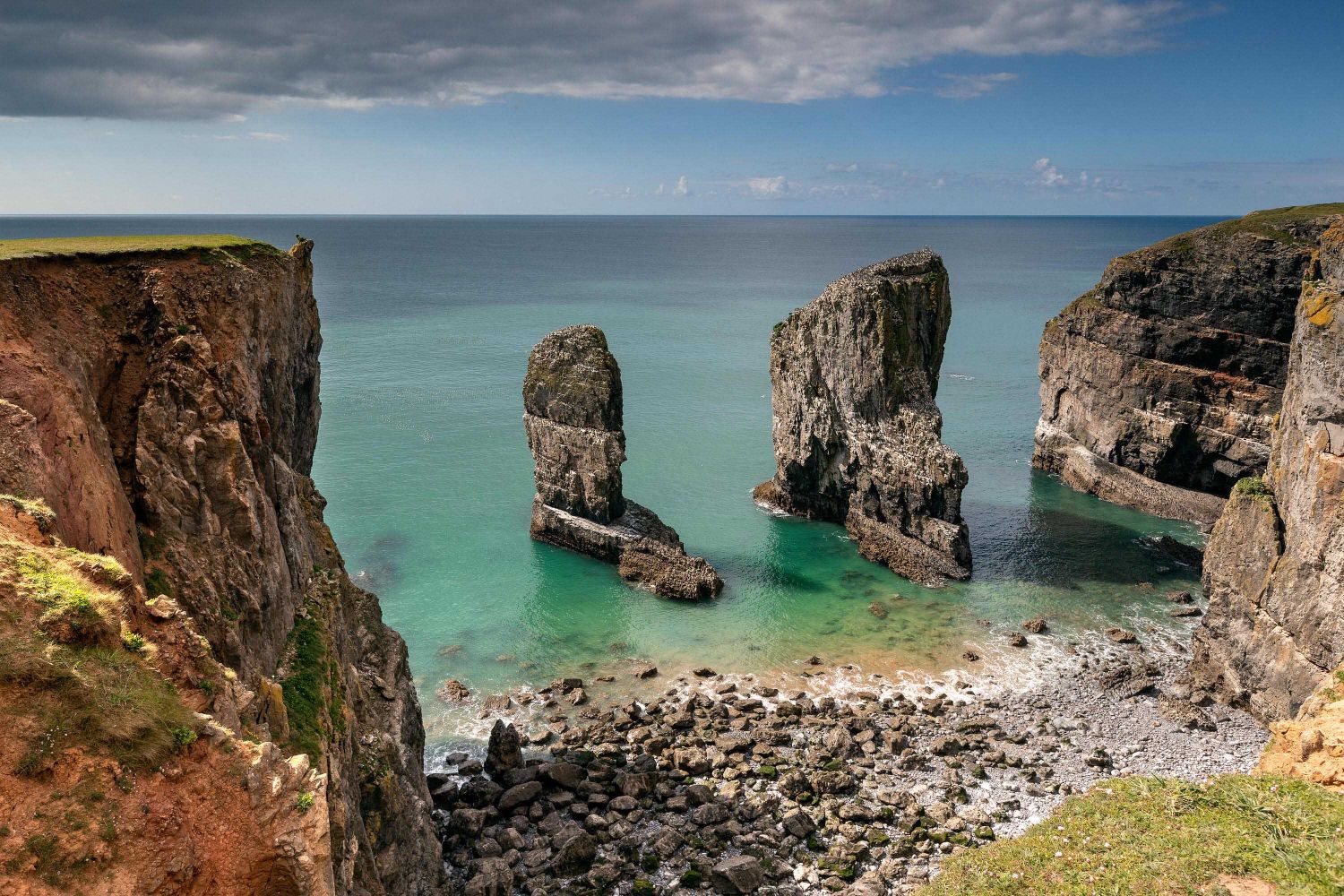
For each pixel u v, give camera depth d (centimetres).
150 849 1435
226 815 1550
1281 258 7125
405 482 8319
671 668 5269
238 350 2703
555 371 6738
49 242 2722
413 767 3428
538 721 4712
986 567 6694
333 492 8044
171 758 1538
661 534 6856
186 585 2277
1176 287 7750
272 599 2644
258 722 2138
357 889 2356
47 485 1842
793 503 7831
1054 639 5597
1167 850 2831
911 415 6794
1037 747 4431
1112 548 7050
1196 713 4675
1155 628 5728
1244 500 4888
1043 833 3105
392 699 3494
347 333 15938
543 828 3775
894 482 6869
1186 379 7744
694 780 4181
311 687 2594
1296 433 4625
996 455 9656
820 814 3884
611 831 3756
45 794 1388
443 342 15062
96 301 2492
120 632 1636
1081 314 8656
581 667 5288
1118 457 8344
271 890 1573
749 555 6956
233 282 2792
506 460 8981
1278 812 2923
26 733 1413
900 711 4756
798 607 6066
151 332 2520
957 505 6538
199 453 2441
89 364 2341
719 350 14938
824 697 4928
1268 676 4581
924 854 3619
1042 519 7712
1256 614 4703
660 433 10081
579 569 6625
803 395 7456
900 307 6944
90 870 1365
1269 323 7294
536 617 5881
